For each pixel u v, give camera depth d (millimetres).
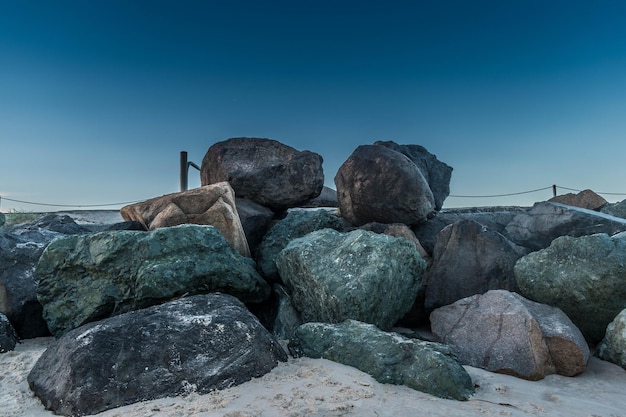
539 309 6027
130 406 3795
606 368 5492
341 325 5309
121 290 6066
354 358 4730
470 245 7527
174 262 6098
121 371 4113
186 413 3516
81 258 6238
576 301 6266
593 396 4605
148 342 4430
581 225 8969
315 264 6402
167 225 8039
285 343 5820
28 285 6566
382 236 6570
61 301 6137
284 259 6938
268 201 10320
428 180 11297
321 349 5047
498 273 7238
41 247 7266
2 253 6797
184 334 4578
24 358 5102
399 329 7203
